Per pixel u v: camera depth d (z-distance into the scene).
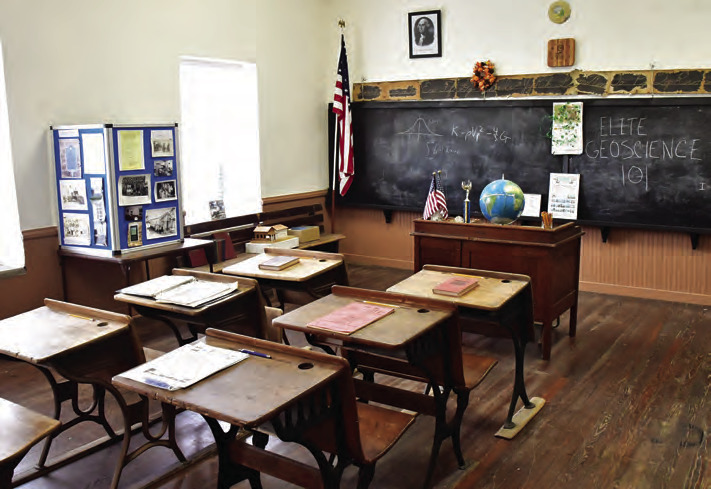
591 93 6.11
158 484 3.02
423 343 2.78
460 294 3.28
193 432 3.52
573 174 6.25
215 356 2.44
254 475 2.70
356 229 7.83
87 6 5.19
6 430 2.06
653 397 3.88
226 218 6.43
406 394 3.05
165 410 3.11
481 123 6.71
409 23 7.05
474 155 6.80
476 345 4.85
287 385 2.18
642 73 5.85
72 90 5.15
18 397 4.03
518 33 6.46
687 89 5.66
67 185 4.99
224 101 6.68
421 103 7.04
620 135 5.98
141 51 5.63
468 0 6.70
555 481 3.00
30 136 4.90
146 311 3.51
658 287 6.03
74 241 5.05
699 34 5.61
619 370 4.32
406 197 7.32
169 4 5.83
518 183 6.58
